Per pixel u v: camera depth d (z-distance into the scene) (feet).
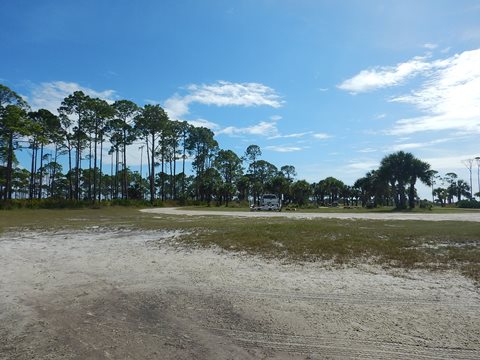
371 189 244.83
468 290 21.12
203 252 34.63
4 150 165.07
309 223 58.75
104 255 34.32
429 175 160.97
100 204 178.19
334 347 14.16
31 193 198.49
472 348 13.87
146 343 14.70
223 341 14.88
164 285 23.56
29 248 38.83
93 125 191.72
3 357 13.48
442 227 51.16
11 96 155.43
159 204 207.41
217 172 290.56
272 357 13.47
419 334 15.16
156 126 211.61
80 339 15.12
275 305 19.13
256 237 41.34
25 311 18.72
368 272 25.90
